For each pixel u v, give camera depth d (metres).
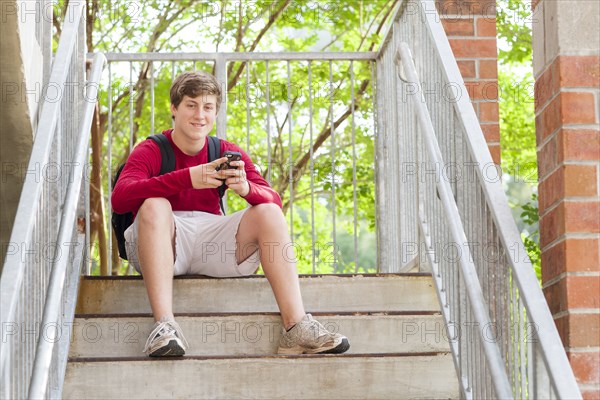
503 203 3.16
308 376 3.57
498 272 3.21
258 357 3.55
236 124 9.13
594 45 3.16
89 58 5.38
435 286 3.93
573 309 3.03
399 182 5.12
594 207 3.08
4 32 3.81
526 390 3.02
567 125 3.12
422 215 4.50
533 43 3.46
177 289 4.12
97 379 3.47
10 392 2.65
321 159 8.91
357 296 4.25
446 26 4.93
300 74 8.82
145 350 3.54
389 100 5.41
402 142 5.06
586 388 2.99
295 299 3.75
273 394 3.54
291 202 5.71
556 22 3.18
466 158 3.60
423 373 3.64
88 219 4.82
